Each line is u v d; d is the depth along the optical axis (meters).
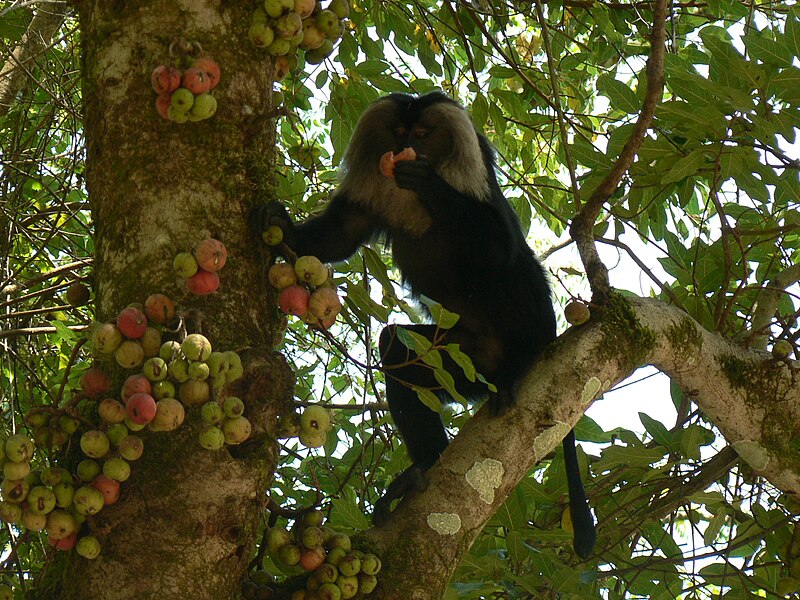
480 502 3.16
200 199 2.96
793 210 4.89
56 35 6.67
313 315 3.06
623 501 5.21
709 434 5.10
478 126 6.13
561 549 5.04
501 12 6.17
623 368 3.68
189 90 2.88
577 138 5.97
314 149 6.21
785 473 4.25
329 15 3.37
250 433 2.76
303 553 2.98
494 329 5.23
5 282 5.03
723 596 4.62
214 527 2.70
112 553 2.65
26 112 6.23
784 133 4.40
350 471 4.79
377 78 6.07
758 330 4.39
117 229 2.94
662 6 3.85
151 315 2.71
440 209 4.60
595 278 3.87
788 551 4.64
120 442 2.62
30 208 6.66
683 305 5.20
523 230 6.62
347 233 5.15
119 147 2.98
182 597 2.63
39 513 2.60
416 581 2.97
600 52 6.61
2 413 5.07
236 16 3.12
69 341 4.63
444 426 5.40
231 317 2.88
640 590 5.04
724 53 4.62
